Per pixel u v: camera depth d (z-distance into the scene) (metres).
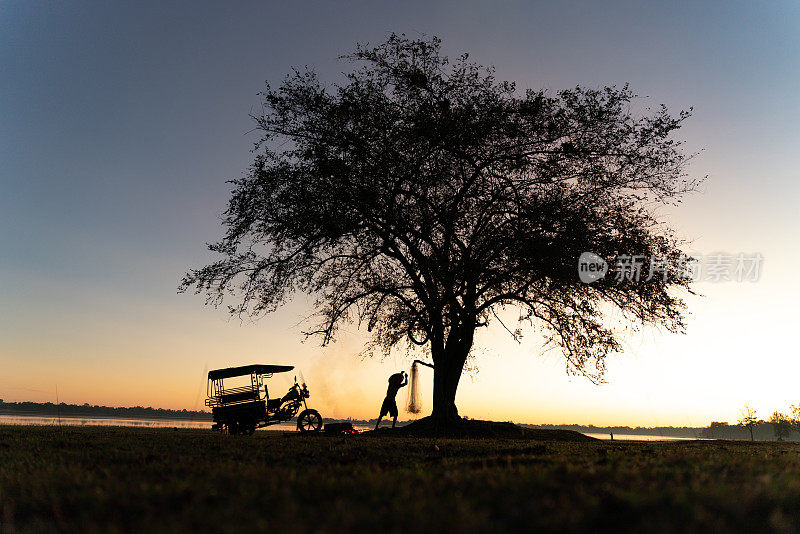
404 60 21.39
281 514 3.74
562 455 8.88
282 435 17.45
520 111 20.77
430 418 22.53
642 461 7.32
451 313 20.80
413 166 20.61
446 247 20.53
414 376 23.69
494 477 5.29
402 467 7.23
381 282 22.94
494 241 20.33
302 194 20.28
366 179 20.94
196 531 3.45
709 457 8.11
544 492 4.44
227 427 19.58
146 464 7.15
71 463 7.16
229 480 5.35
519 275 21.30
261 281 22.38
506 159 21.20
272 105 21.52
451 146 20.48
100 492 4.69
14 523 4.14
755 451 11.72
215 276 22.39
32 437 12.70
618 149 21.27
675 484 4.76
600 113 20.73
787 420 92.31
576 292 21.31
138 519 3.98
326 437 15.93
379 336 24.41
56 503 4.52
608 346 21.17
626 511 3.76
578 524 3.46
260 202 21.09
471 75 21.14
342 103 21.08
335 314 22.38
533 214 19.84
